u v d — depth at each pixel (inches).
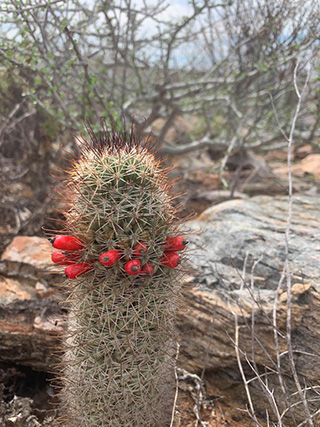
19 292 9.1
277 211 11.0
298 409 7.4
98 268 5.5
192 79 18.5
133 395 5.9
